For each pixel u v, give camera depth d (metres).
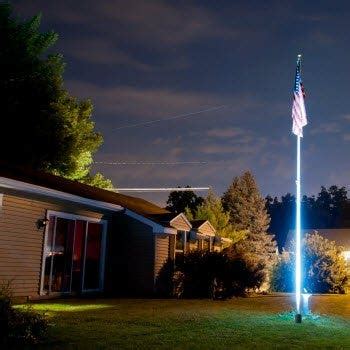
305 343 10.12
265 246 60.06
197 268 20.91
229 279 21.00
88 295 19.23
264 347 9.51
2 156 32.53
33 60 34.56
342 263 28.30
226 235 43.06
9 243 15.38
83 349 8.62
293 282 27.80
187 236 24.88
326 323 13.34
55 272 17.64
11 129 32.69
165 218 22.33
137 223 21.08
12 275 15.43
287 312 15.64
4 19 33.81
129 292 20.70
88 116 38.66
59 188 18.53
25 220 16.11
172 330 11.07
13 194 15.61
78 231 19.16
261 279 23.70
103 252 20.56
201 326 11.84
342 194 92.44
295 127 14.10
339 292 27.83
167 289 21.05
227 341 10.02
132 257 20.95
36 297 16.41
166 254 21.56
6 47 33.41
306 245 28.47
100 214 20.36
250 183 61.72
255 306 17.45
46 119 33.56
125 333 10.43
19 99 32.81
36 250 16.53
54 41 35.62
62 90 36.00
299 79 14.20
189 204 60.97
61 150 35.06
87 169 39.16
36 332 9.14
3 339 8.56
